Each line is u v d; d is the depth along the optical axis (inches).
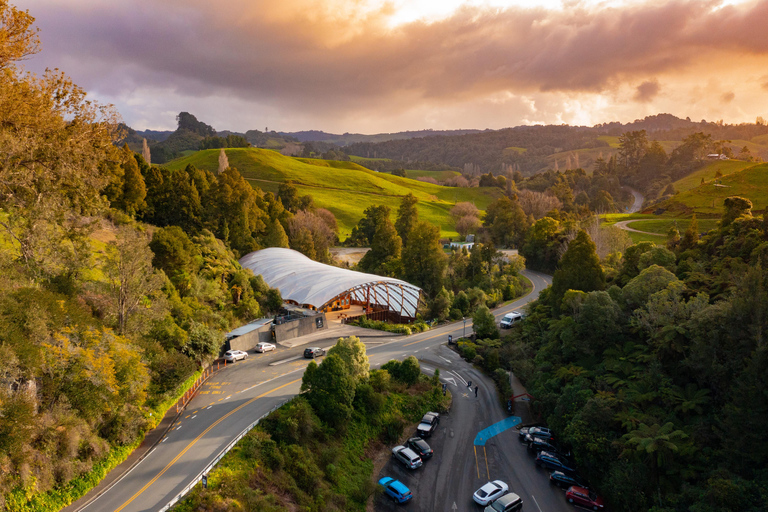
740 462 1491.1
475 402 2368.4
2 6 1492.4
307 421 1728.6
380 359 2635.3
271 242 4776.1
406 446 1955.0
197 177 4667.8
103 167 2551.7
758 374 1514.5
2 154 1518.2
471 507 1640.0
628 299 2429.9
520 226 6589.6
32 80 1626.5
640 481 1583.4
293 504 1419.8
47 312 1338.6
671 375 1950.1
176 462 1421.0
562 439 1979.6
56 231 1835.6
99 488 1277.1
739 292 1823.3
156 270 2367.1
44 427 1210.0
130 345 1636.3
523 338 2908.5
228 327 2615.7
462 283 4520.2
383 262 4886.8
